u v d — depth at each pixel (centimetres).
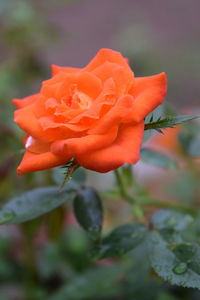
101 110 48
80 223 51
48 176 62
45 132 48
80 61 137
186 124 59
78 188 53
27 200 52
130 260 62
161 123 48
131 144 47
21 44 75
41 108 49
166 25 146
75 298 61
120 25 109
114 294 61
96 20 151
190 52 97
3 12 75
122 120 48
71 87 49
